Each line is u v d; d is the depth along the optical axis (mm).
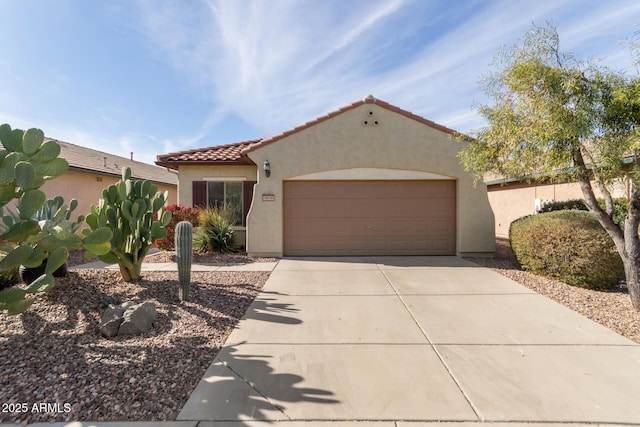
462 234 10297
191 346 4102
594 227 6766
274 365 3656
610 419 2746
